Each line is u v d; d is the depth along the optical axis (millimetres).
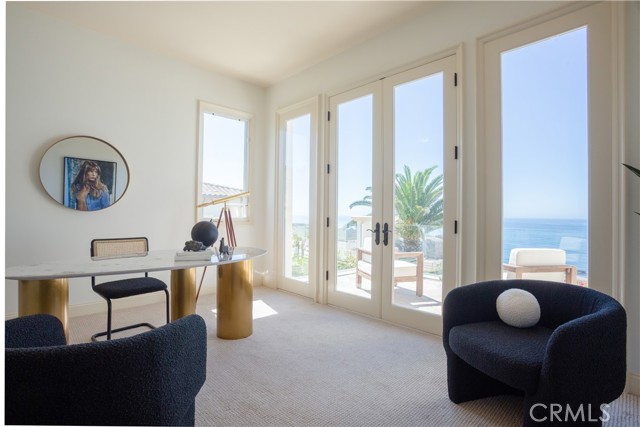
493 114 2490
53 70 3029
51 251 3029
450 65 2734
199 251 2479
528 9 2316
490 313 1881
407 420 1644
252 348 2486
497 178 2463
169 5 2838
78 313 3195
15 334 1220
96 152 3262
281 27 3154
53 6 2865
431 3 2768
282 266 4414
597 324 1369
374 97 3305
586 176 2094
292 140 4293
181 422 1100
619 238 1939
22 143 2885
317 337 2721
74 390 860
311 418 1654
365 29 3182
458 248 2666
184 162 3900
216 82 4180
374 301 3268
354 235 3498
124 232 3451
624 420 1646
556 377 1298
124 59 3445
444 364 2248
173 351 1021
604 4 2025
